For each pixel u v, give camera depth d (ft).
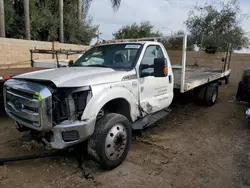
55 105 10.37
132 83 13.00
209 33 67.77
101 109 12.03
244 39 67.82
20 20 56.70
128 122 12.28
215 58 44.39
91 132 10.62
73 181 10.99
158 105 15.44
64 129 10.23
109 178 11.24
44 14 59.31
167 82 16.29
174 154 13.88
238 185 10.85
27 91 10.61
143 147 14.75
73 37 64.13
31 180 11.02
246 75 25.48
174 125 19.27
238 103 27.50
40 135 11.53
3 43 38.60
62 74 11.66
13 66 37.78
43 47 43.62
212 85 25.63
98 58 15.21
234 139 16.37
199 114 22.70
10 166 12.23
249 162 13.05
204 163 12.86
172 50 26.18
